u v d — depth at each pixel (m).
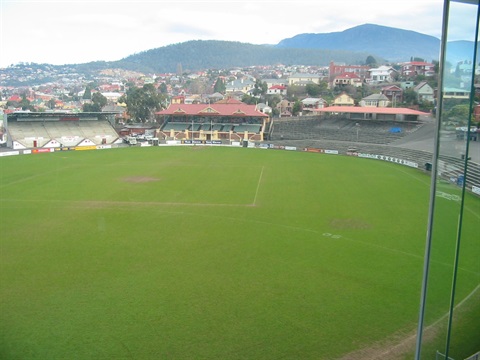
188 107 113.75
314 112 133.12
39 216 38.16
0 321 19.53
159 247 29.83
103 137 104.12
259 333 18.47
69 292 22.53
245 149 95.44
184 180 56.31
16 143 88.94
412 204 43.06
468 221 32.75
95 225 35.34
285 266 26.34
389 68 190.38
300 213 39.41
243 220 37.00
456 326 15.88
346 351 17.12
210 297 21.94
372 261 27.23
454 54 9.47
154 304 21.16
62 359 16.53
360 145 89.81
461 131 9.79
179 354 16.92
